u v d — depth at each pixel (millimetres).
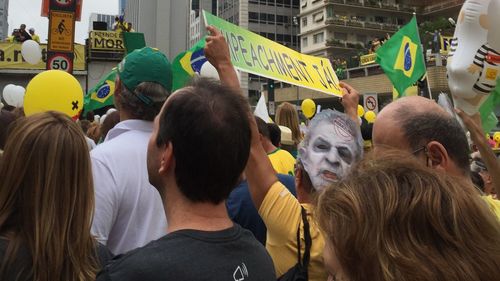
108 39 19656
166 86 2422
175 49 34438
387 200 875
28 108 4562
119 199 2145
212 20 2725
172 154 1362
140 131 2328
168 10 34000
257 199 1906
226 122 1361
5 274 1490
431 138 1636
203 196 1359
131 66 2379
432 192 879
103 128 4664
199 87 1436
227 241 1353
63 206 1608
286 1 81500
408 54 5941
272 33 80875
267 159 1931
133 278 1193
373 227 860
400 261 817
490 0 2697
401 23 63812
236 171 1393
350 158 1953
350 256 871
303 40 67062
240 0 79125
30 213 1565
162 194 1425
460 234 845
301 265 1794
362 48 58156
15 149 1604
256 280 1373
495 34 2693
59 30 9008
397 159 993
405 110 1700
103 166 2141
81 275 1609
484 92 2725
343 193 929
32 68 18812
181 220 1363
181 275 1217
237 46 2879
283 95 45219
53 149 1612
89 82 19641
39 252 1533
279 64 3189
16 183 1586
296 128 5246
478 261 829
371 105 13297
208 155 1328
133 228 2174
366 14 62594
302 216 1836
